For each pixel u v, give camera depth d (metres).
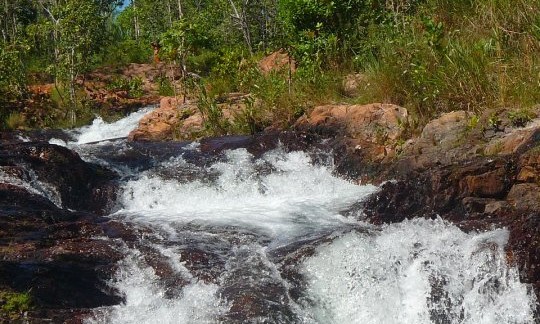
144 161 9.27
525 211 5.70
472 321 4.91
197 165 8.95
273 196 8.05
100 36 20.95
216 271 5.53
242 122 11.02
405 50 9.54
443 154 7.44
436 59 8.92
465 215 6.11
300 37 13.02
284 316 4.95
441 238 5.47
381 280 5.21
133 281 5.55
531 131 6.72
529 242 5.07
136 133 12.07
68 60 17.64
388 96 9.52
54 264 5.54
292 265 5.49
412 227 5.74
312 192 8.05
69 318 4.98
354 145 8.59
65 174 8.07
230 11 27.16
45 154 8.20
